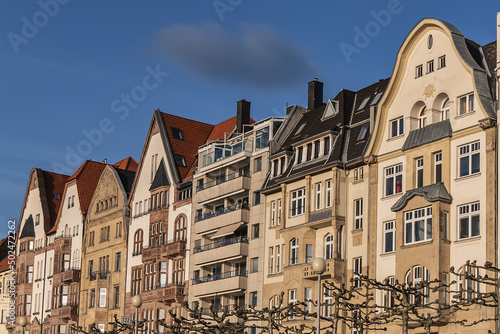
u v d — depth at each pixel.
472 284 51.84
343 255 61.91
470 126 53.41
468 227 52.84
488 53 56.47
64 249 103.12
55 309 101.19
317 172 65.00
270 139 73.38
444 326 53.03
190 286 79.19
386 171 59.41
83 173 106.06
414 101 57.91
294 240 67.00
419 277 54.44
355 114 65.06
